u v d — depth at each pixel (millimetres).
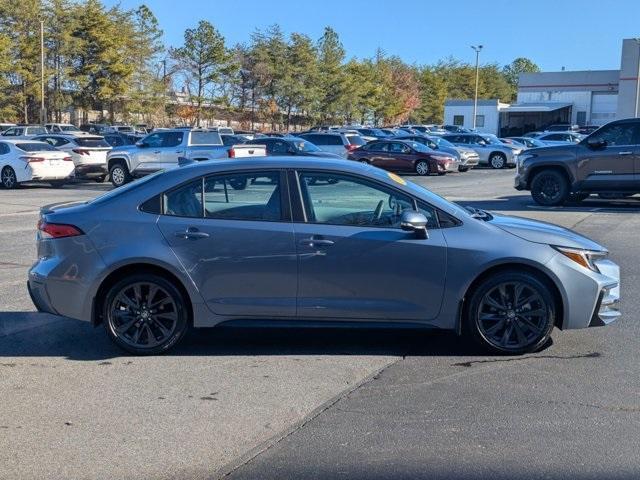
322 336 6703
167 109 58250
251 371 5762
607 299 6035
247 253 5910
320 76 60438
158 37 56594
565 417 4812
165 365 5918
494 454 4270
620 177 16188
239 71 56969
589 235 12453
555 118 73188
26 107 51094
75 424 4754
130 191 6160
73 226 6035
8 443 4473
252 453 4316
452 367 5832
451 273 5867
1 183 23859
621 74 58562
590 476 4000
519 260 5852
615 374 5652
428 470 4078
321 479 3990
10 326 7094
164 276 6051
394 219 5961
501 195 20656
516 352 6051
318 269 5895
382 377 5609
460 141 37156
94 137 27484
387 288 5906
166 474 4062
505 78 123000
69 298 6055
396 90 74125
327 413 4910
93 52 51844
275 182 6023
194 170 6121
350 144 32188
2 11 47156
